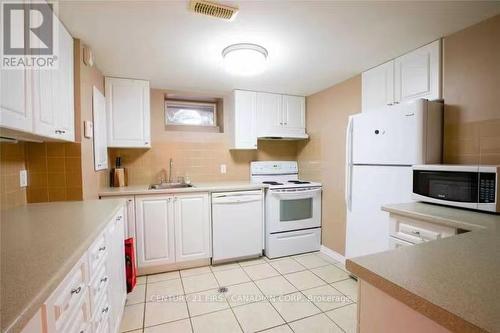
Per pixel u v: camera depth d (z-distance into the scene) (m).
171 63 2.31
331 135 3.04
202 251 2.72
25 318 0.54
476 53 1.68
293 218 3.06
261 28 1.72
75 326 0.89
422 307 0.55
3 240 0.99
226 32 1.77
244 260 2.93
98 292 1.19
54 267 0.75
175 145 3.20
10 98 1.07
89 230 1.13
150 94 3.07
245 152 3.54
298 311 1.92
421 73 2.00
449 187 1.55
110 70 2.46
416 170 1.75
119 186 2.77
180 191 2.61
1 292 0.61
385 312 0.70
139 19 1.59
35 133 1.28
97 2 1.40
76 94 1.85
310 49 2.05
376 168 2.07
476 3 1.46
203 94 3.29
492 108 1.60
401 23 1.68
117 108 2.64
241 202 2.86
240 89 3.16
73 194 1.87
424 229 1.44
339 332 1.69
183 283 2.37
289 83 2.94
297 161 3.76
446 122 1.84
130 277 2.18
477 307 0.51
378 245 2.07
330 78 2.75
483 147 1.64
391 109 1.95
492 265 0.73
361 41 1.92
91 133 2.11
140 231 2.49
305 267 2.71
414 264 0.74
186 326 1.76
